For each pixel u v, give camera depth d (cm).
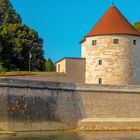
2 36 9131
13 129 5434
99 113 6259
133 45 7419
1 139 4778
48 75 7319
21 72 7762
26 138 4941
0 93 5362
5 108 5391
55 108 5919
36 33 9881
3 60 9100
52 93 5919
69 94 6091
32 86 5694
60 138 5106
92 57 7456
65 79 7531
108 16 7638
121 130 6253
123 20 7588
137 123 6375
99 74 7362
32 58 9619
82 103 6181
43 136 5206
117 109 6381
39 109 5747
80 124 6062
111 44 7319
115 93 6400
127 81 7312
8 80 5450
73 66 7631
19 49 9231
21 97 5575
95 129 6109
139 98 6562
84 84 6222
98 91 6294
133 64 7388
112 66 7300
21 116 5541
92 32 7500
